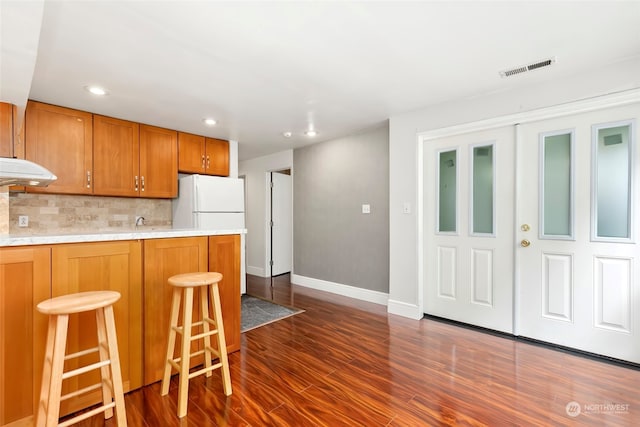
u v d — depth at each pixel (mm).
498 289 2779
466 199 2965
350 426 1584
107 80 2381
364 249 3947
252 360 2303
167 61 2104
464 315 2998
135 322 1891
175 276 1881
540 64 2182
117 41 1845
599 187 2297
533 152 2582
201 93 2662
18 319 1495
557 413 1670
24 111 2516
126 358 1855
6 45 1556
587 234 2344
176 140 3781
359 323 3078
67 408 1640
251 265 5695
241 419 1642
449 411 1698
